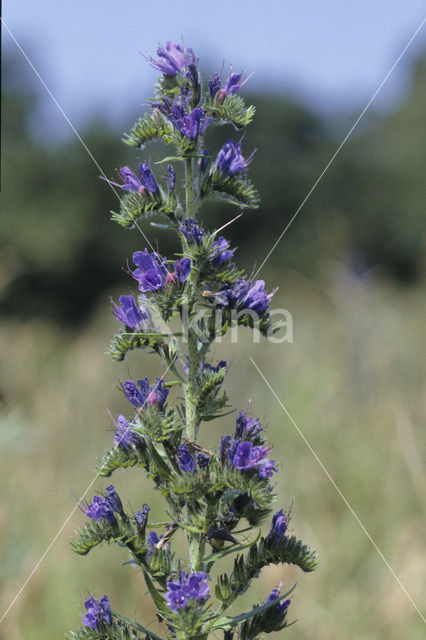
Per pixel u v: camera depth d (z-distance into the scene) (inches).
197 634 140.1
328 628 240.8
